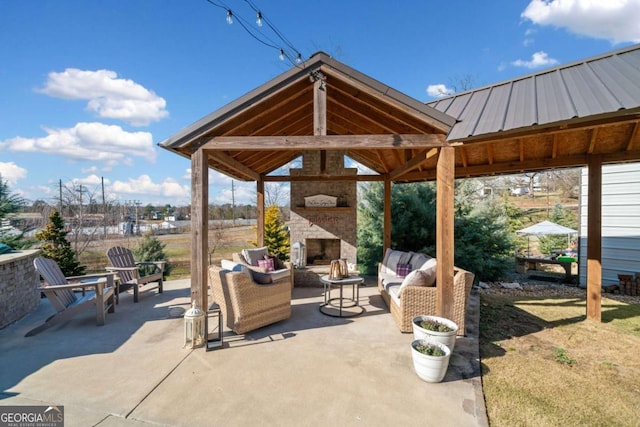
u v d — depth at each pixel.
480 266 8.90
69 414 2.56
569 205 18.80
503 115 3.92
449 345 3.58
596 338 4.50
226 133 4.50
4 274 4.71
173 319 4.99
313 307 5.70
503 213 10.77
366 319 5.02
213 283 4.92
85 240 12.52
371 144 4.19
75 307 4.51
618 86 3.48
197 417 2.54
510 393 3.00
